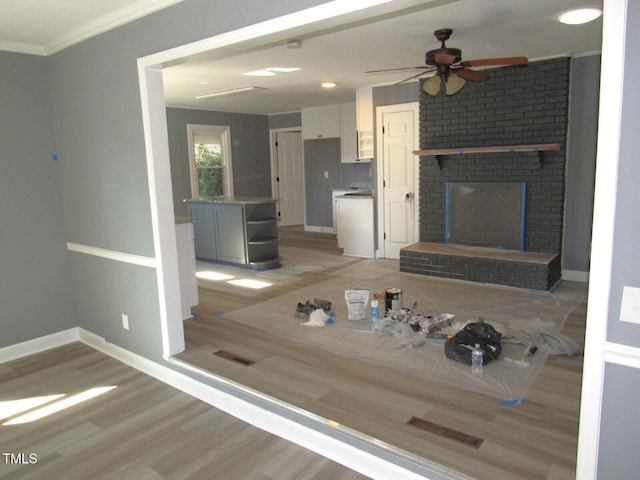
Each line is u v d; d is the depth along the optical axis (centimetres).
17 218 367
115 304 359
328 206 937
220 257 656
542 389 284
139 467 235
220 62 471
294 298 490
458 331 352
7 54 351
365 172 873
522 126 518
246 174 952
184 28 264
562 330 375
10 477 230
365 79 594
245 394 276
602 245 144
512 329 377
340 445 236
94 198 354
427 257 552
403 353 341
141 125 302
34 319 382
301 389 289
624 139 137
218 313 446
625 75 135
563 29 378
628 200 139
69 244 392
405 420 252
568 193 514
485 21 350
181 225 423
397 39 396
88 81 335
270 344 364
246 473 228
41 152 375
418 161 625
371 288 513
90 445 254
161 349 330
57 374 343
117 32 304
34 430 270
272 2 223
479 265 514
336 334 382
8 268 365
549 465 213
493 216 548
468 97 548
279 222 1005
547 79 496
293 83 609
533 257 499
